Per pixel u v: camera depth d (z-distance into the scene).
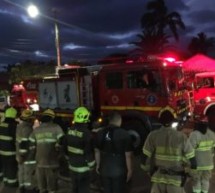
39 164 7.56
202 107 15.80
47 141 7.51
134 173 10.45
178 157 5.67
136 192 8.72
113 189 6.26
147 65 12.45
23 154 8.18
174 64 12.52
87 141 6.62
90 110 13.66
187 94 13.28
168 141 5.70
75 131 6.72
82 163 6.71
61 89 14.57
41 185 7.64
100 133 6.33
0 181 9.60
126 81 12.87
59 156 7.64
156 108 12.30
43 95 15.41
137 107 12.68
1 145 9.00
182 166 5.72
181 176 5.70
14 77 42.44
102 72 13.38
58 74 14.74
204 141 7.36
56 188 7.68
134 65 12.70
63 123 14.26
